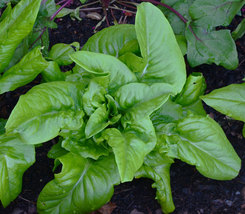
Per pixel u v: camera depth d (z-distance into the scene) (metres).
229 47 0.81
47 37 0.81
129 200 0.80
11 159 0.70
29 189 0.81
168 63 0.71
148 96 0.68
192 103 0.77
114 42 0.76
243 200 0.80
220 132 0.71
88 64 0.67
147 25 0.69
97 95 0.69
